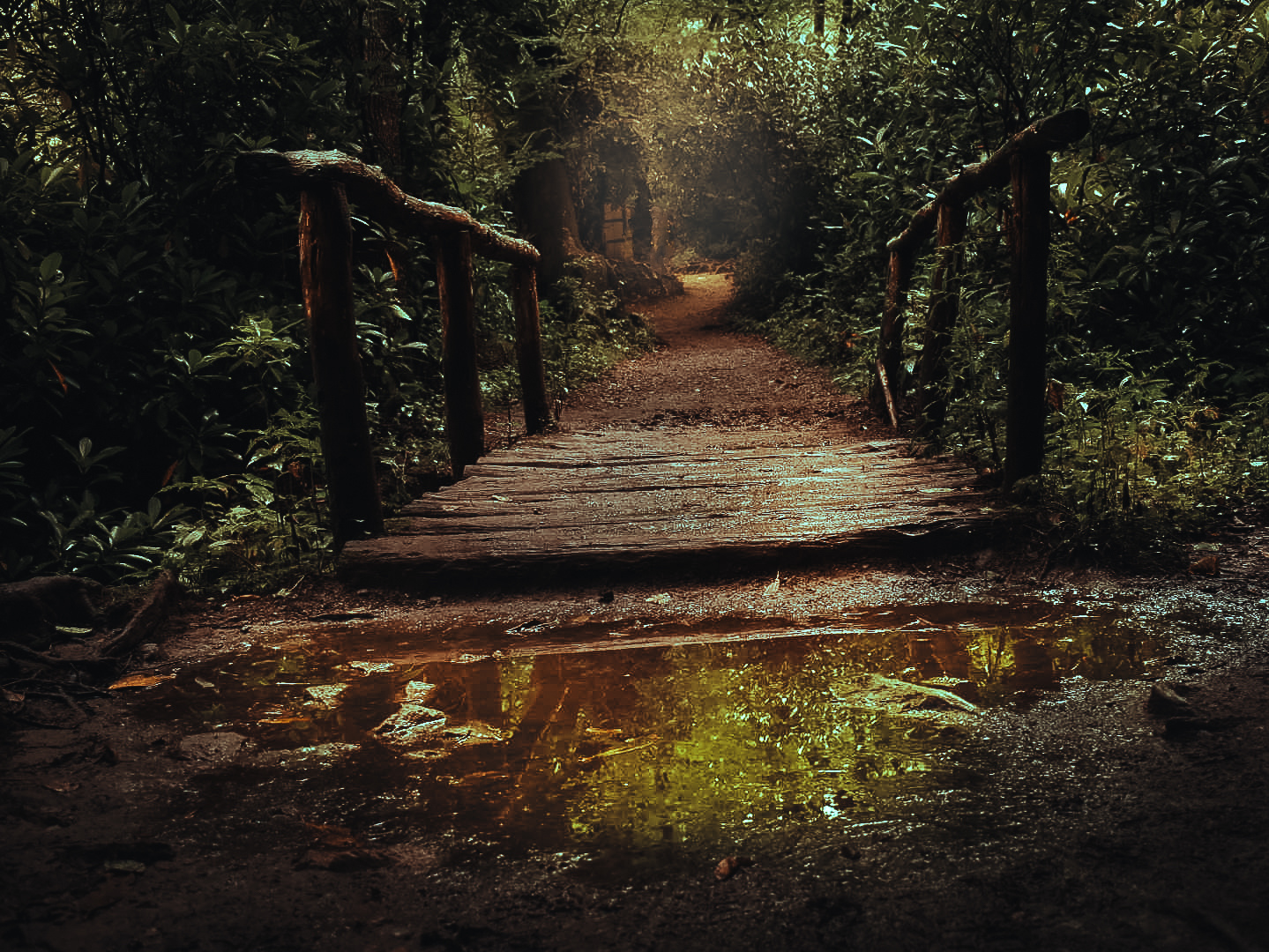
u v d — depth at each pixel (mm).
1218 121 7016
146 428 5508
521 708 2879
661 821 2105
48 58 6109
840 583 4172
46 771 2475
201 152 6359
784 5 17281
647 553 4305
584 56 15734
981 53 7121
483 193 10328
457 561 4258
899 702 2770
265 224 6273
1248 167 7039
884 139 10234
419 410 7586
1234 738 2350
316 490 4930
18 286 4773
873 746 2469
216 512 5195
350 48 7980
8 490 4555
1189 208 7043
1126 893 1732
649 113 18719
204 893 1872
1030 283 4516
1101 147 7488
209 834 2121
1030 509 4457
